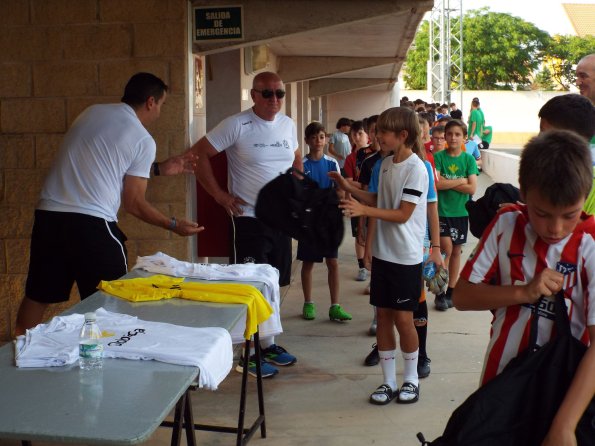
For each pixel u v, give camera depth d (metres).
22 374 2.47
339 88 17.77
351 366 5.41
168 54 5.67
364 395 4.85
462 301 2.28
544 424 2.05
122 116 4.38
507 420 2.06
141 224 5.82
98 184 4.28
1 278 5.96
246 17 5.75
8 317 6.00
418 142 4.50
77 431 2.03
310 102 18.72
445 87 35.56
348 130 11.76
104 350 2.62
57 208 4.28
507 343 2.23
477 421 2.05
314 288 7.90
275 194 4.99
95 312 3.08
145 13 5.65
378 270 4.57
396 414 4.54
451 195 6.79
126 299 3.41
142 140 4.35
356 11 5.70
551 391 2.06
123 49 5.69
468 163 6.82
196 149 5.23
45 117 5.80
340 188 4.90
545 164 1.97
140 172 4.39
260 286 3.71
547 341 2.17
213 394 4.85
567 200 1.96
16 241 5.92
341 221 4.95
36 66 5.76
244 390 3.73
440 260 5.10
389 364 4.74
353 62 12.46
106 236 4.31
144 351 2.60
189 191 5.86
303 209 4.94
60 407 2.20
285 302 7.30
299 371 5.30
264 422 4.21
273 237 5.20
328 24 5.73
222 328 2.92
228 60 7.89
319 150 6.46
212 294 3.44
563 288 2.13
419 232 4.53
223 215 5.99
